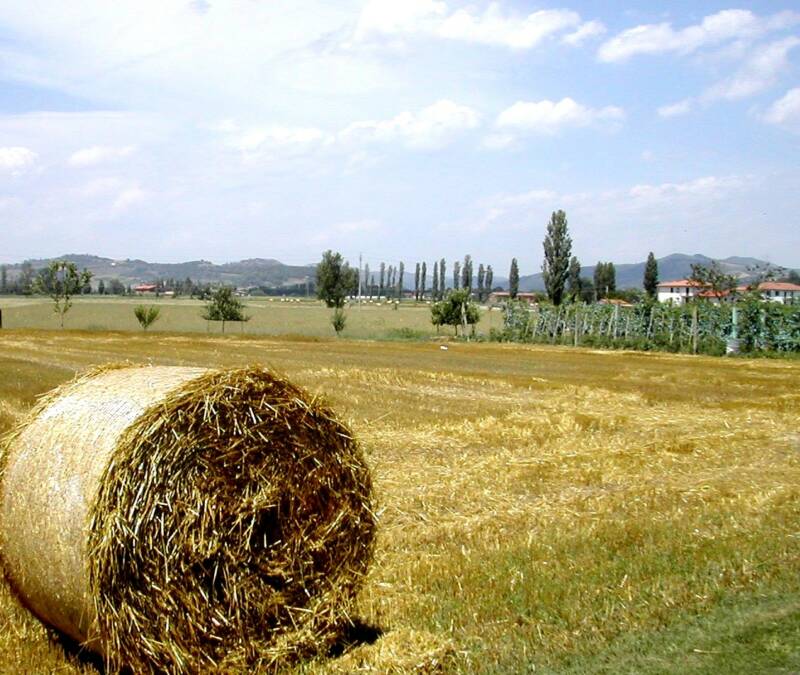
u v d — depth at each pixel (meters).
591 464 14.52
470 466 14.16
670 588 8.16
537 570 8.66
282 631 6.95
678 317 51.38
